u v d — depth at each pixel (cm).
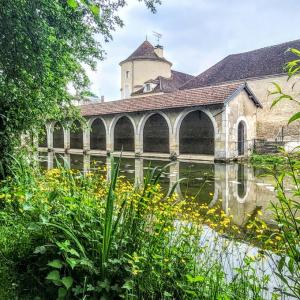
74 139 2695
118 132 2414
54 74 601
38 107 552
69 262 198
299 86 2259
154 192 254
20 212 273
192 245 265
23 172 383
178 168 1398
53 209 258
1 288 224
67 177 307
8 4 389
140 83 3709
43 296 221
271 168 165
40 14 462
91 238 233
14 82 479
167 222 262
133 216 243
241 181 1007
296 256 150
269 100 2408
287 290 220
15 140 445
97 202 284
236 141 1827
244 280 239
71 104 734
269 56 2623
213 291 217
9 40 430
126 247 233
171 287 224
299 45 2542
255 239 345
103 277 215
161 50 3797
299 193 151
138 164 1551
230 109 1783
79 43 680
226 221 321
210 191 816
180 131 2091
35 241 253
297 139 2194
